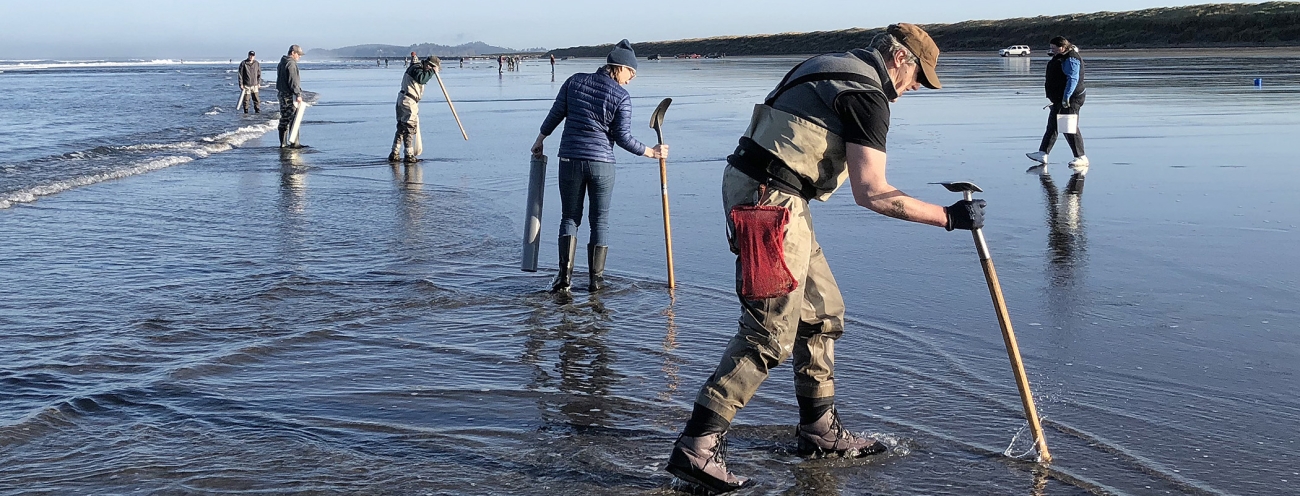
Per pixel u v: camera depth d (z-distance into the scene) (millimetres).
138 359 4578
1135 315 5164
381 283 6086
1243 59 53375
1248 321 5020
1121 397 4027
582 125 5812
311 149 14938
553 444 3627
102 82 52844
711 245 7129
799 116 3104
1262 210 7961
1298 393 4043
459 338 4969
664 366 4543
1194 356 4512
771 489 3248
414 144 13047
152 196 9766
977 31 131125
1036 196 8930
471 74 74312
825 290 3373
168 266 6531
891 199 3023
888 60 3182
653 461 3488
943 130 15898
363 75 77500
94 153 13703
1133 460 3428
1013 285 5816
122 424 3775
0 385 4191
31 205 9125
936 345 4730
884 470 3389
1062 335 4852
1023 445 3576
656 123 5887
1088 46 107750
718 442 3230
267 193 9992
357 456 3496
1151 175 10117
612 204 8922
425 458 3486
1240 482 3256
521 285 6070
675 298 5734
